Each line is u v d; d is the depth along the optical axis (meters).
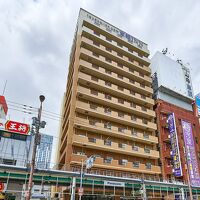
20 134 33.81
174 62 61.31
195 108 57.25
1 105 38.00
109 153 39.84
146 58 55.81
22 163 31.47
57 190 38.78
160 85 53.06
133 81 50.34
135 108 46.59
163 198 38.12
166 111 50.62
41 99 18.16
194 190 41.06
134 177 38.81
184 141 47.12
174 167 42.91
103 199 29.61
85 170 32.78
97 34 49.16
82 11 51.16
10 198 28.55
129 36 56.09
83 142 36.16
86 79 42.03
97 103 43.47
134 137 42.84
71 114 38.16
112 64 47.78
